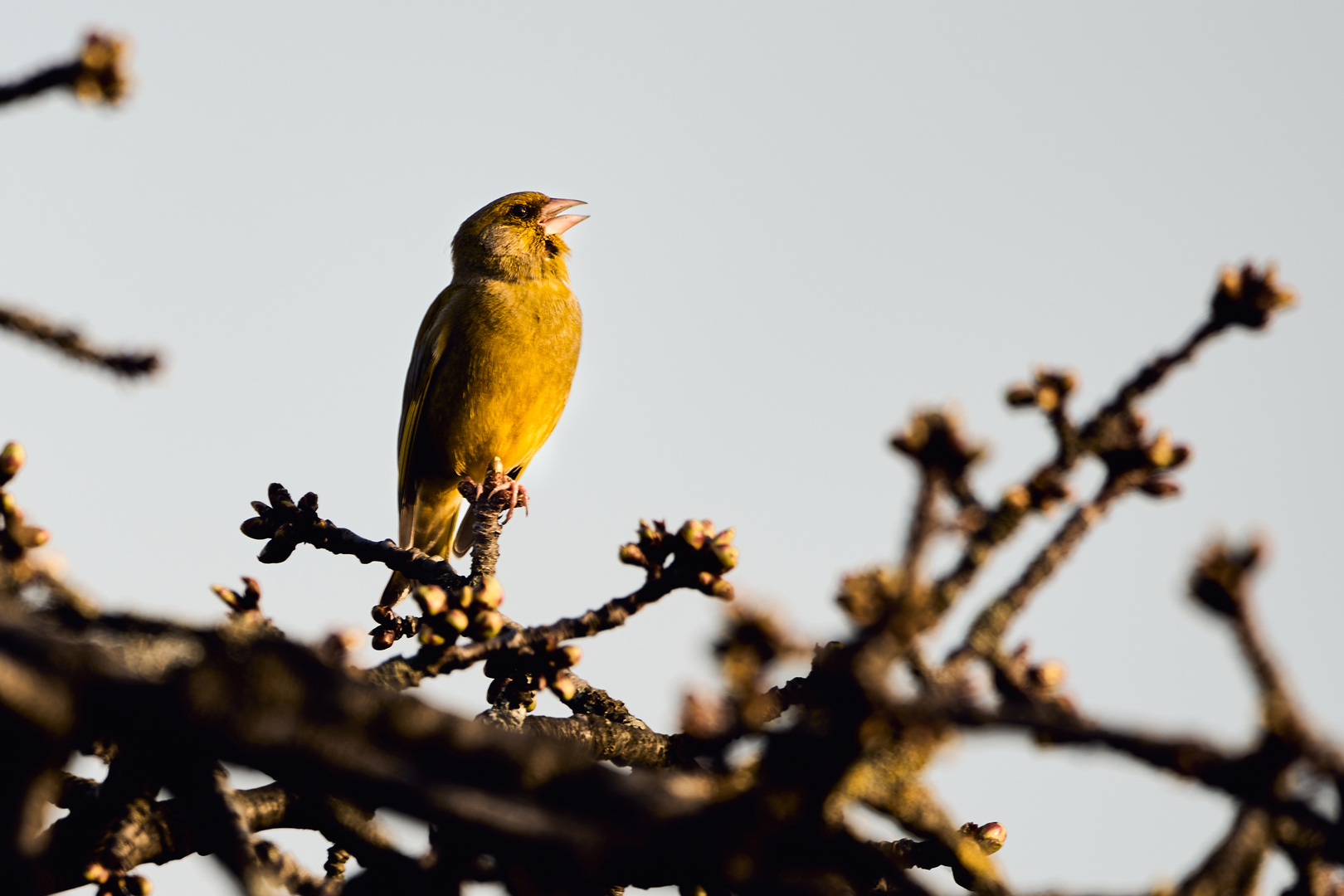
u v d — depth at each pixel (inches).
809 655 138.6
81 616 169.0
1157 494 156.9
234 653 150.7
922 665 153.0
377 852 208.2
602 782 154.3
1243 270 155.3
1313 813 131.3
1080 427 155.0
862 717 131.3
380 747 151.6
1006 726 132.8
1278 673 128.7
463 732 153.5
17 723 132.5
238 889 169.9
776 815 140.4
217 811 177.8
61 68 136.4
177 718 145.3
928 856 232.8
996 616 158.7
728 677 137.1
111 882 211.6
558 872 150.4
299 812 227.5
